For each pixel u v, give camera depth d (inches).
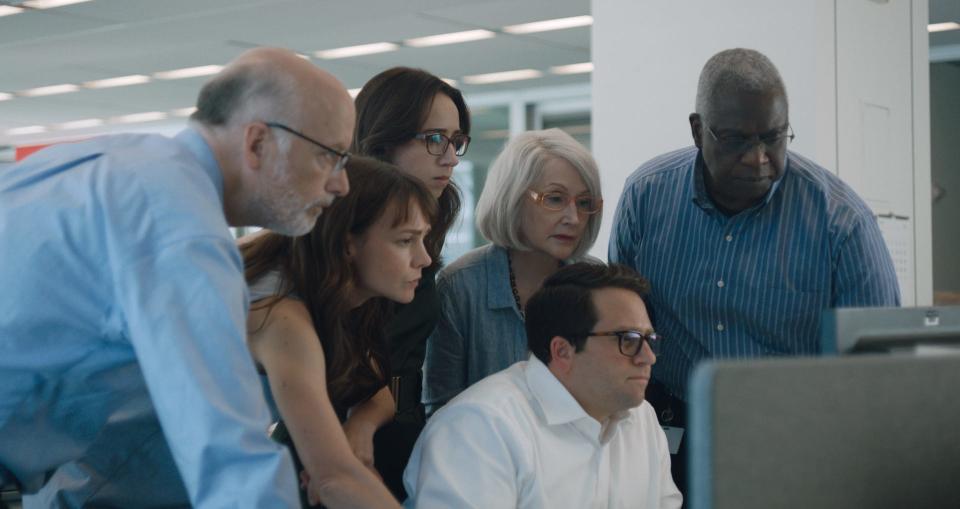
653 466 82.4
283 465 51.9
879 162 142.3
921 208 152.1
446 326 93.3
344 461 64.4
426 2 254.1
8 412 58.8
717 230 93.3
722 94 83.7
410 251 72.2
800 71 132.6
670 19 144.2
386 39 300.7
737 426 33.4
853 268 89.8
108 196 53.6
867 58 140.1
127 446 66.5
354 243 70.5
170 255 52.1
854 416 35.0
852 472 34.9
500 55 323.0
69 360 57.2
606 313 73.9
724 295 93.4
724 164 85.4
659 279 97.0
